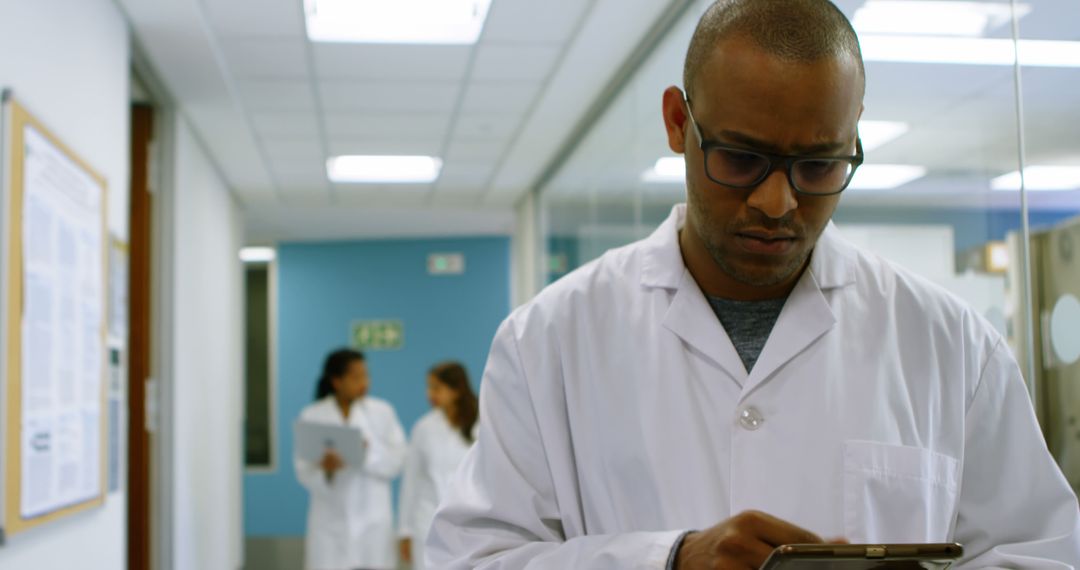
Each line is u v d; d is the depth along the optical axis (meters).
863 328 1.13
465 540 1.15
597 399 1.15
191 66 4.19
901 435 1.10
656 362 1.14
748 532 0.89
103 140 3.22
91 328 2.92
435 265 9.26
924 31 2.21
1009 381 1.15
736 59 0.96
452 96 4.85
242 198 7.27
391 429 5.87
